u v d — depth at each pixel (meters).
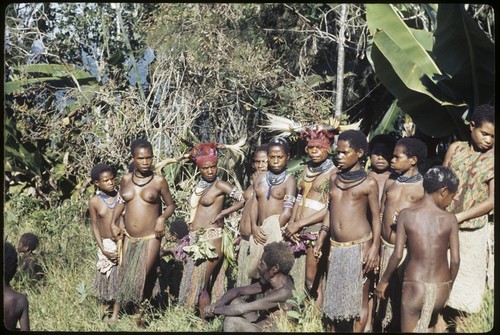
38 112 10.11
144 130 9.95
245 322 5.93
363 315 6.02
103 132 9.99
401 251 5.64
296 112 9.49
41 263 7.97
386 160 6.51
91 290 7.06
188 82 9.92
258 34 9.95
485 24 8.87
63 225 9.18
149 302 6.78
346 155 5.99
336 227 6.02
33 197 10.30
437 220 5.59
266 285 6.04
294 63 10.12
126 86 10.65
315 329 5.91
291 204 6.56
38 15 11.02
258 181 6.73
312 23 10.10
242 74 9.66
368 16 7.75
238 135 9.98
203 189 6.86
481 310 5.91
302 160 8.93
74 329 6.64
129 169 7.28
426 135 8.45
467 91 7.48
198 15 9.71
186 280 6.69
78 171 10.02
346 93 10.03
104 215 6.91
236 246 6.98
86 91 10.19
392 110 9.14
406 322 5.63
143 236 6.74
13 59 10.61
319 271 6.50
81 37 11.04
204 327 6.39
